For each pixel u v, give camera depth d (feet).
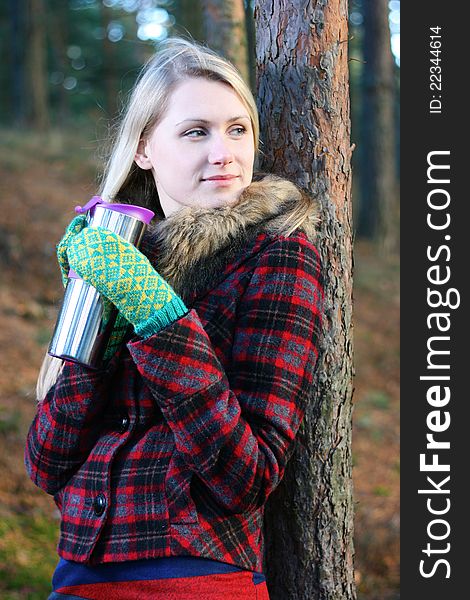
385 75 37.58
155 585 4.31
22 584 11.34
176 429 4.21
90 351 4.53
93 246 4.28
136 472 4.49
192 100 4.78
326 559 6.15
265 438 4.33
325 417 6.06
